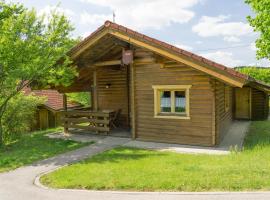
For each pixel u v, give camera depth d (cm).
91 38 1217
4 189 689
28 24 1123
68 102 2681
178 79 1112
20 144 1242
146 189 630
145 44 1094
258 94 1919
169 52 1046
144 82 1199
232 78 948
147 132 1205
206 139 1067
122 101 1559
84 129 1419
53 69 1201
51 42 1185
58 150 1085
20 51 1076
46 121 2411
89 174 750
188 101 1098
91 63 1361
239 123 1727
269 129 1453
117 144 1154
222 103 1245
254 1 1767
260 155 861
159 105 1183
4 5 1191
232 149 995
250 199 539
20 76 1109
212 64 968
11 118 1447
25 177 782
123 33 1134
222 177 652
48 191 660
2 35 1060
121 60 1287
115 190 639
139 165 812
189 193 590
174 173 706
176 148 1051
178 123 1127
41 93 2602
